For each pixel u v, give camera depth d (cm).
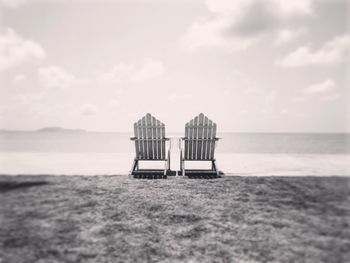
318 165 533
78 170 473
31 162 576
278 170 473
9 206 282
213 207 286
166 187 361
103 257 194
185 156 452
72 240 215
